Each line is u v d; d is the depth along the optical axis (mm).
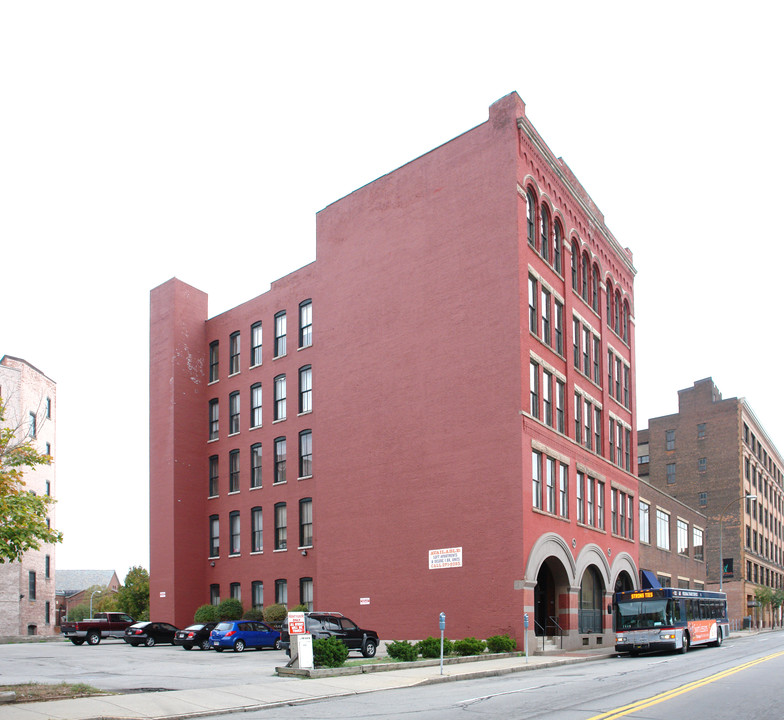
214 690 19516
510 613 32938
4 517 17969
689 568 70938
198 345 55625
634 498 49188
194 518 52750
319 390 43594
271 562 47969
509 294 35625
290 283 50406
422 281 39375
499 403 35094
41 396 62125
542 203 39531
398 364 39656
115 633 45750
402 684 21047
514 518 33562
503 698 17453
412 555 37000
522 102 37750
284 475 48500
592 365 44438
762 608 94250
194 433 54031
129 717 15359
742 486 90875
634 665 27234
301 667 23172
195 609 51500
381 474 39281
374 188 42750
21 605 57469
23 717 14977
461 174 38625
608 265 48625
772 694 17734
